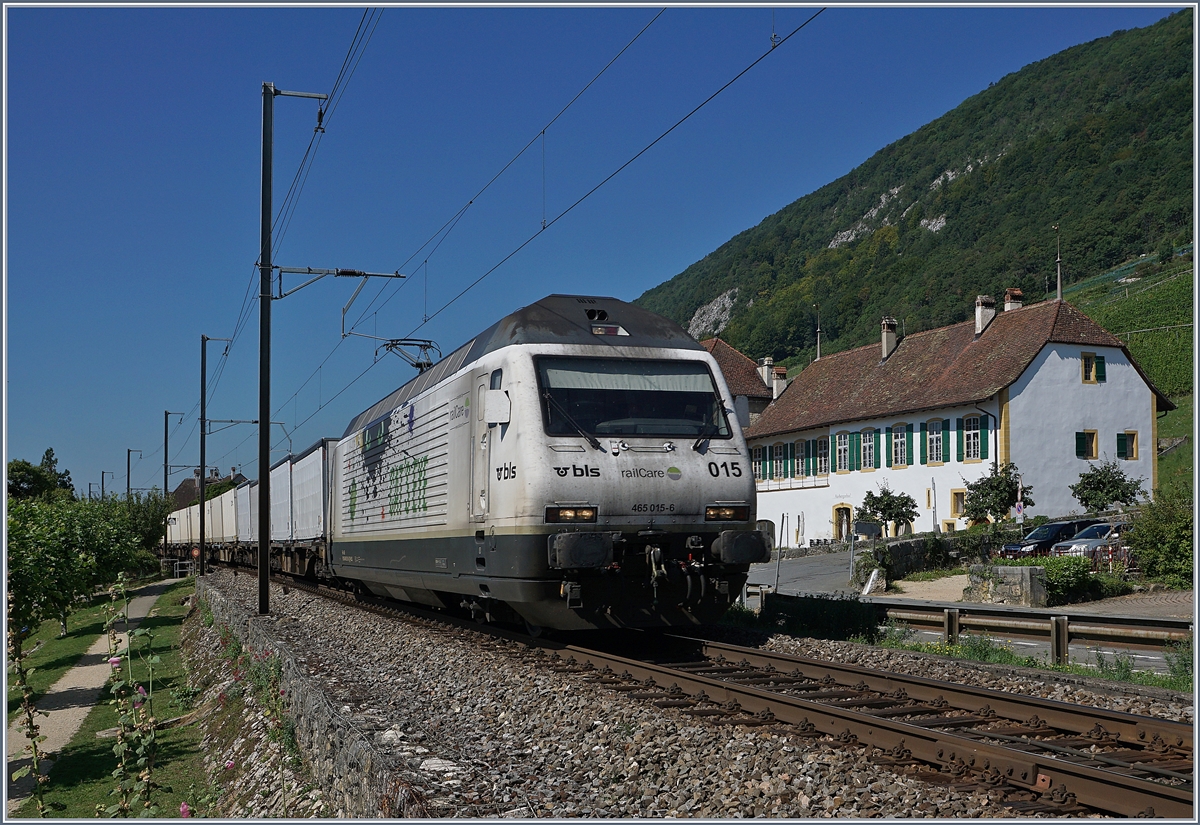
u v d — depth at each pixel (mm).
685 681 8938
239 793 8812
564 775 6473
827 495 45906
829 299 132500
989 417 36969
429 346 22250
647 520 11000
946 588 24406
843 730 6855
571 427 11039
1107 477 34875
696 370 11977
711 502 11328
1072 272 109500
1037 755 5680
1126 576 22688
